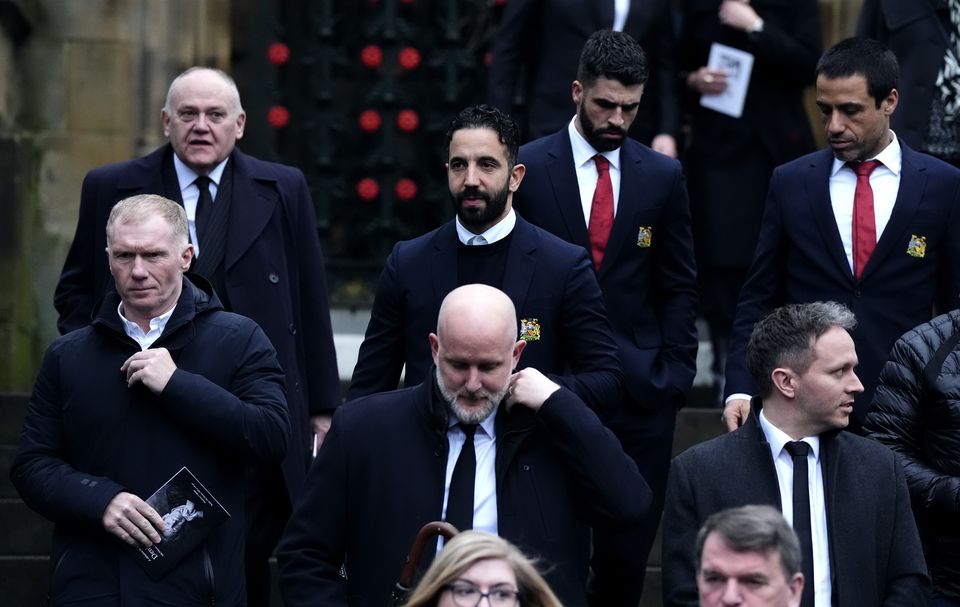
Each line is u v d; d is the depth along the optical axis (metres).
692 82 36.97
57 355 24.41
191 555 23.73
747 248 37.00
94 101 40.94
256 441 24.00
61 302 28.42
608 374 25.22
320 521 23.27
